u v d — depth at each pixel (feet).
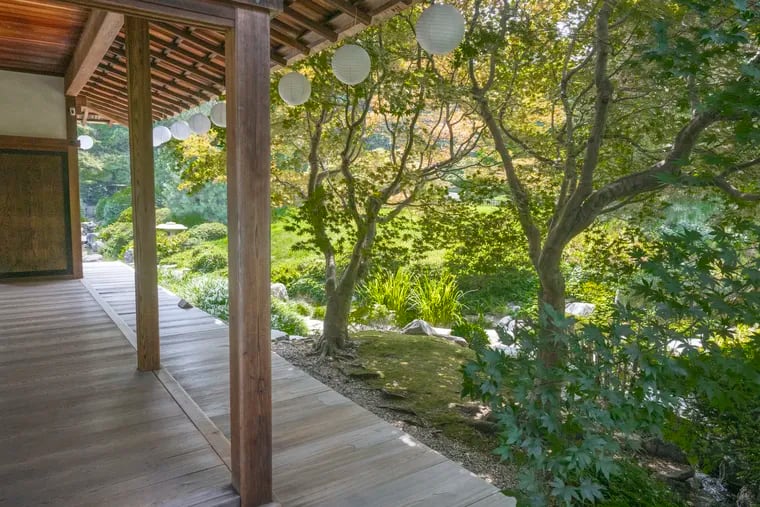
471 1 16.05
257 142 5.98
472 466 11.83
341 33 10.39
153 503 6.18
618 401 6.49
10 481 6.63
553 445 6.48
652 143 16.89
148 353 10.84
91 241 48.32
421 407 14.61
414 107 17.31
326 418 9.25
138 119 10.12
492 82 16.78
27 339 13.16
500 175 19.58
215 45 13.64
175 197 57.16
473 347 7.41
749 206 12.23
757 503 11.98
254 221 6.05
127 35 9.95
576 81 17.15
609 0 13.19
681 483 13.00
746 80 8.21
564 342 6.95
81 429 8.14
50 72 20.56
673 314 7.18
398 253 18.42
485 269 18.65
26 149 20.52
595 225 18.58
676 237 7.58
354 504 6.73
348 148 18.10
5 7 13.38
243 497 6.31
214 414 9.15
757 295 6.71
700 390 6.99
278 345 19.45
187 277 32.63
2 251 20.72
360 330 23.22
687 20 11.70
